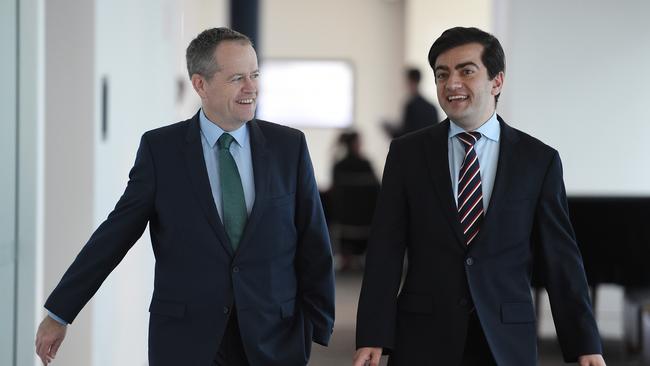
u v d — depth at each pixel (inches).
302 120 779.4
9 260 177.3
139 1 258.2
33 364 182.4
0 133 169.8
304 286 146.7
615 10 366.3
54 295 140.5
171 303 139.2
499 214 138.5
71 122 216.8
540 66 368.5
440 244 138.9
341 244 518.6
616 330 357.1
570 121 368.5
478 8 682.8
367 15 774.5
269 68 780.0
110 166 231.1
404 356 138.9
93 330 218.8
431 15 690.8
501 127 143.8
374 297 140.6
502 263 138.4
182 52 358.9
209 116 142.9
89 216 217.3
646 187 366.9
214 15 655.1
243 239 138.6
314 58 776.3
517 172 140.1
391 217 142.5
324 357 307.6
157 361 139.3
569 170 369.4
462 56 137.2
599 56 367.2
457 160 142.0
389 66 775.1
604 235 305.0
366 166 518.0
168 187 140.6
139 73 258.8
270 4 777.6
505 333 136.6
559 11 367.2
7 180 174.9
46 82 216.4
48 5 215.8
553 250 140.6
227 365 140.5
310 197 144.9
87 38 215.9
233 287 138.0
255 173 141.5
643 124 367.2
